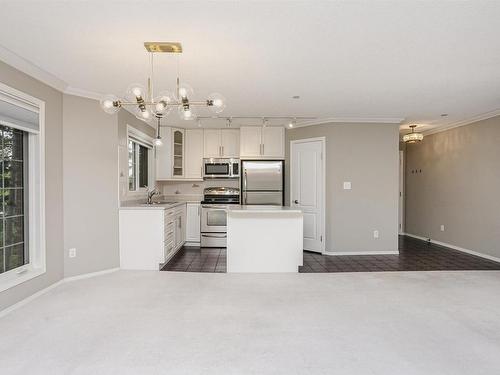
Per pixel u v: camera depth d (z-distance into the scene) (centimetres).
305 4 205
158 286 363
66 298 322
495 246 492
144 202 538
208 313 287
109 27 233
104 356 214
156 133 591
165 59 291
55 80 344
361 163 541
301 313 288
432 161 644
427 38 252
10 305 289
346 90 386
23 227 325
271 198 593
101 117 405
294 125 572
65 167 372
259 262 427
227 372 197
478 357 214
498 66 310
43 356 214
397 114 510
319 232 553
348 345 230
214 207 593
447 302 314
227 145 621
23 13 213
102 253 411
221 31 239
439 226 623
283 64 304
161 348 225
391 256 526
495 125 490
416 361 209
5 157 299
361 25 232
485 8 209
